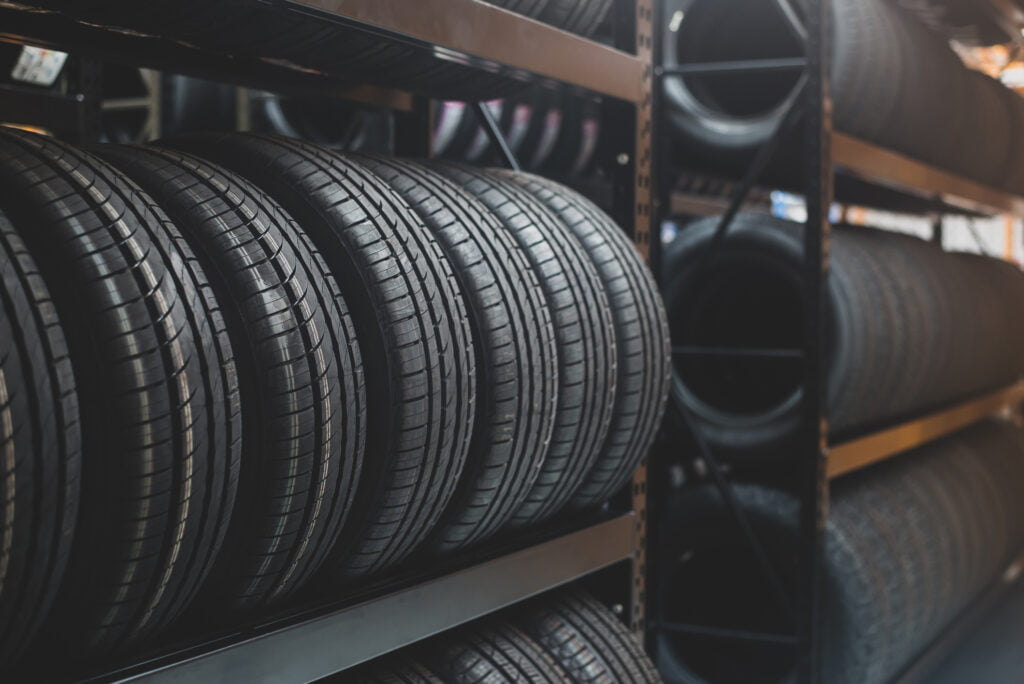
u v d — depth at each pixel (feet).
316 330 4.16
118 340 3.47
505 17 5.38
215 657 3.96
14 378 3.14
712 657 10.41
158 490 3.55
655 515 9.57
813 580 8.96
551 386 5.38
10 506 3.13
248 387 4.00
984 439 14.76
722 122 10.16
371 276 4.53
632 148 6.98
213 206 4.19
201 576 4.00
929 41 12.01
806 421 8.96
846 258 10.33
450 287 4.90
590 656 6.17
